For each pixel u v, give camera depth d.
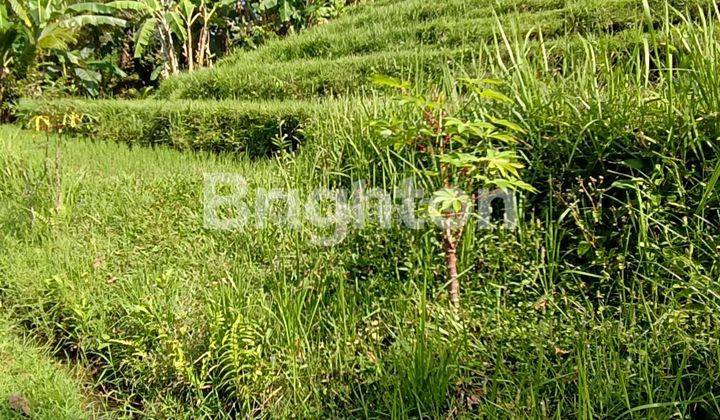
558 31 8.52
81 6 11.98
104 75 16.02
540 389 2.36
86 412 2.68
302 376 2.60
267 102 7.43
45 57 13.33
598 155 3.00
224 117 7.03
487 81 2.73
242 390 2.55
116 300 3.17
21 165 4.83
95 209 4.36
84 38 16.38
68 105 8.30
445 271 3.00
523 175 3.22
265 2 14.75
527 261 2.87
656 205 2.70
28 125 8.44
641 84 3.40
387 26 11.11
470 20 9.76
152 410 2.62
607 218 2.94
